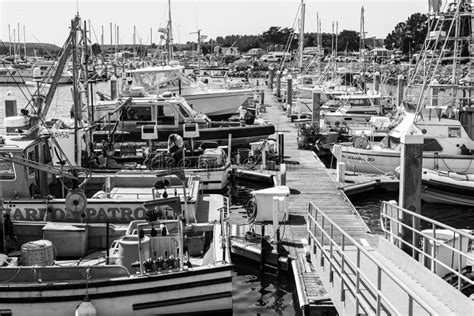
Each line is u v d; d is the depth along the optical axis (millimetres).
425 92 22469
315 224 12070
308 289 12102
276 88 56094
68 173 13758
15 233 12609
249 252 14516
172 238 10961
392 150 24391
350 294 9062
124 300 10242
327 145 28609
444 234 11641
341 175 22234
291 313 12266
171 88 32312
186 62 88062
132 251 11047
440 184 20156
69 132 18953
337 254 11383
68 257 12234
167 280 10375
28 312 10039
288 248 14727
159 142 24078
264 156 23859
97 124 23156
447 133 22141
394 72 65438
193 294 10531
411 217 12023
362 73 52281
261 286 13500
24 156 13562
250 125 27188
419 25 87688
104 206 13461
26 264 10922
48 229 12203
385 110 37156
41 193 14648
